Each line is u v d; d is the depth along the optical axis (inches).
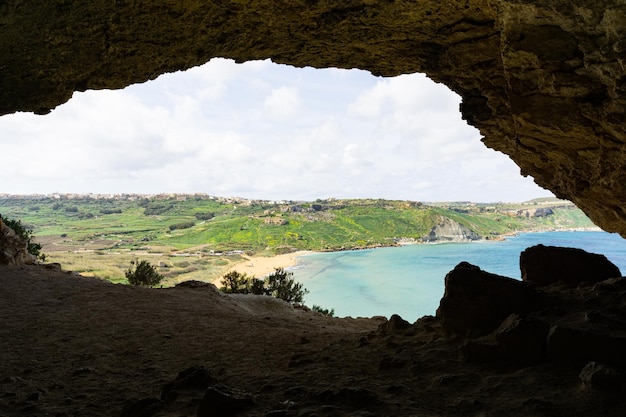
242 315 405.4
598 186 339.0
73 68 382.0
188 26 357.7
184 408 144.9
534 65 277.4
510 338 153.1
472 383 142.7
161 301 447.8
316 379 169.9
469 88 418.0
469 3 320.8
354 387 144.3
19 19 319.9
